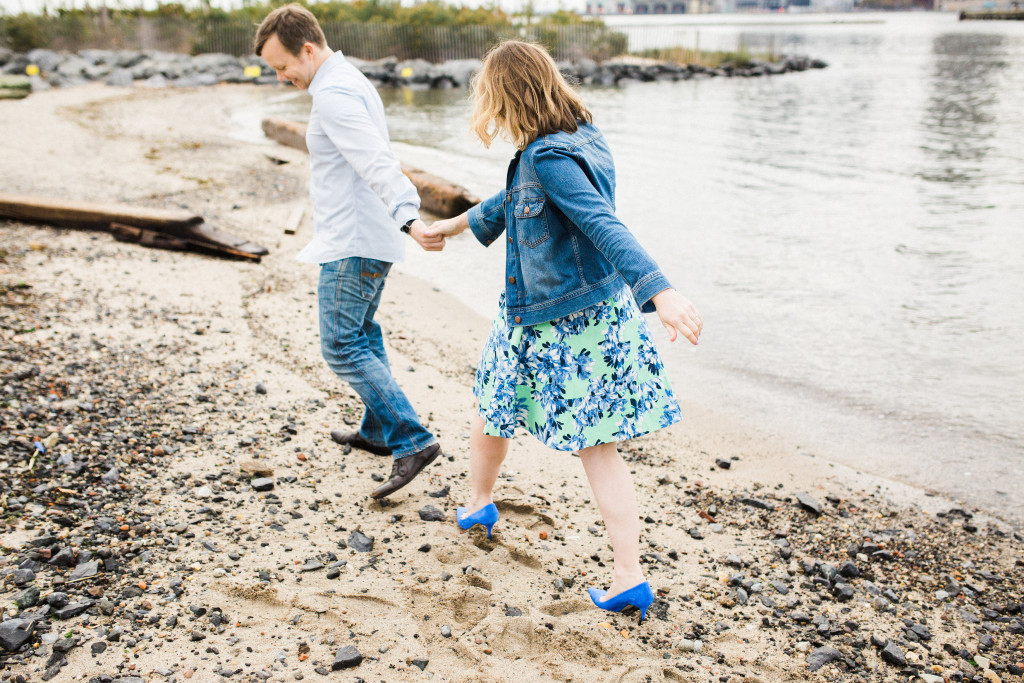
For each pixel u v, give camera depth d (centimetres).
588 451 245
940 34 7012
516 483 338
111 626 229
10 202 684
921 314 596
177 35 3003
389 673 220
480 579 267
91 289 532
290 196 925
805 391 473
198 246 652
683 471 374
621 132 1599
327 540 283
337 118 279
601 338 232
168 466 322
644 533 312
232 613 241
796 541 314
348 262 295
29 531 266
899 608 273
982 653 252
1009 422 431
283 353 459
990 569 301
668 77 3209
